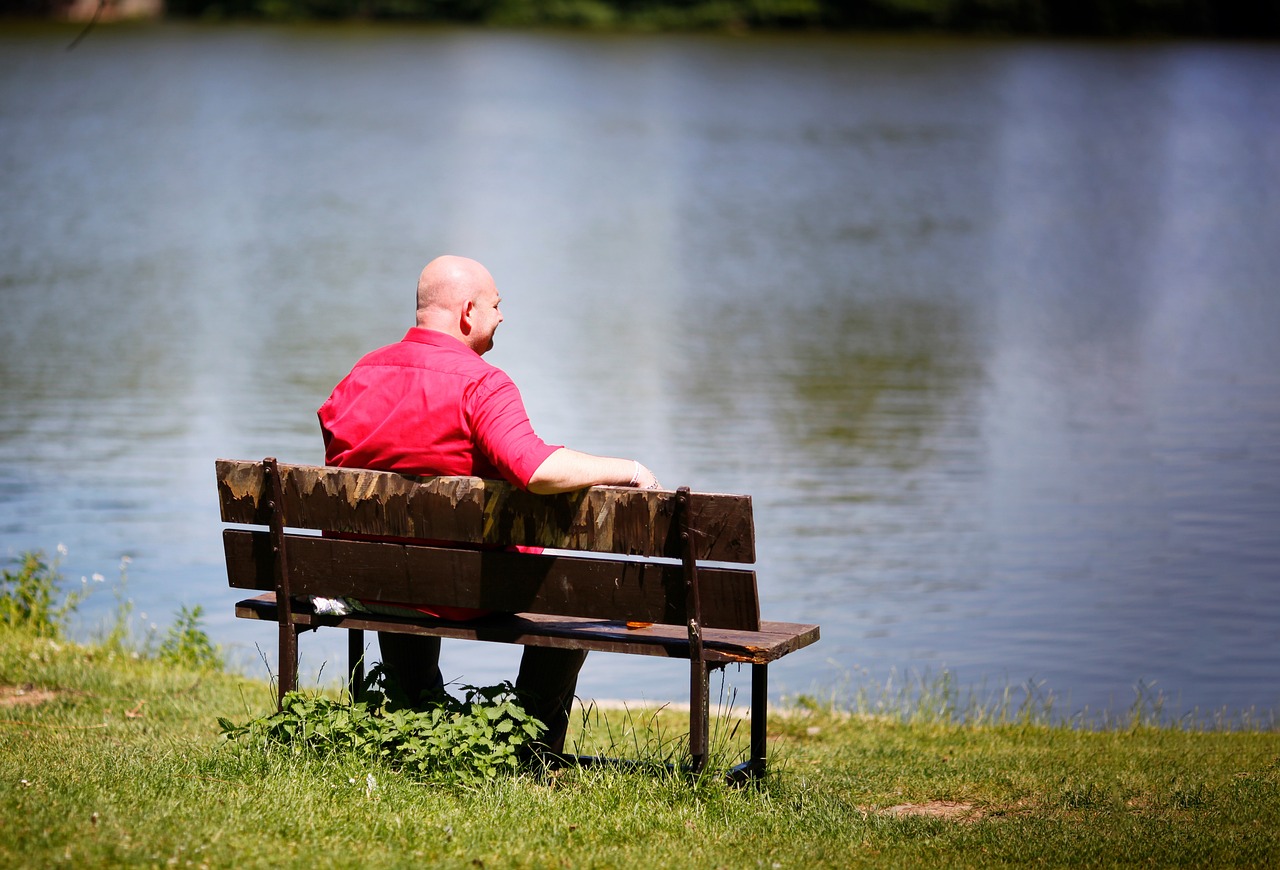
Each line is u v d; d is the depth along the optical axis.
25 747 9.69
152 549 22.75
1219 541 24.81
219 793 8.00
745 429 32.78
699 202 81.62
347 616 8.69
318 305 49.38
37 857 6.84
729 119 123.12
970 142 111.69
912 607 21.23
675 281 56.81
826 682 17.86
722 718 13.67
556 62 163.75
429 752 8.47
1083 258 65.06
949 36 190.62
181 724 11.53
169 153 95.75
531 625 8.45
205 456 28.84
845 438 32.12
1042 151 107.50
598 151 103.06
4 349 40.34
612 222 73.62
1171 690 17.97
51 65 149.75
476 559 8.23
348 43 177.00
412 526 8.28
